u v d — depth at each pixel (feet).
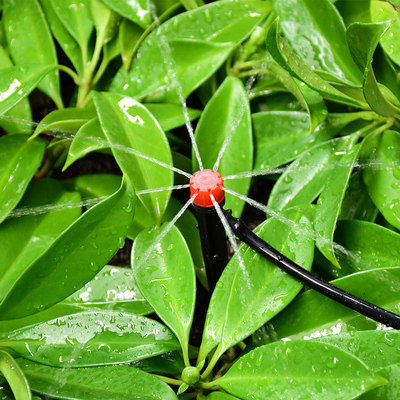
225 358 1.62
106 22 1.82
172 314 1.52
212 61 1.73
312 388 1.38
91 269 1.48
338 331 1.53
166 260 1.57
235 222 1.49
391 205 1.59
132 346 1.53
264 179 1.83
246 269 1.53
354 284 1.51
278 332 1.54
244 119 1.71
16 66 1.72
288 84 1.69
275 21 1.44
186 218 1.70
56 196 1.74
